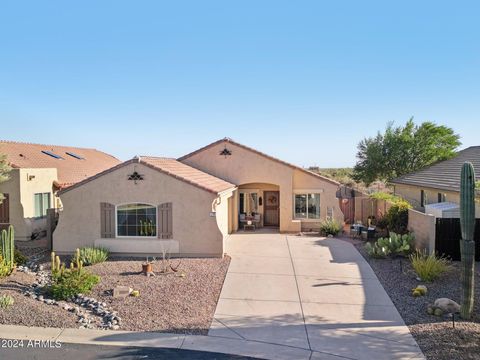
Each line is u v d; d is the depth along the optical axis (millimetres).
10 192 23953
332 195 28016
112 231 20281
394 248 19109
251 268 17594
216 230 19719
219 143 28219
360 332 10961
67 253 20516
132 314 12094
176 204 19891
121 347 9875
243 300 13609
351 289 14758
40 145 34625
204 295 13992
